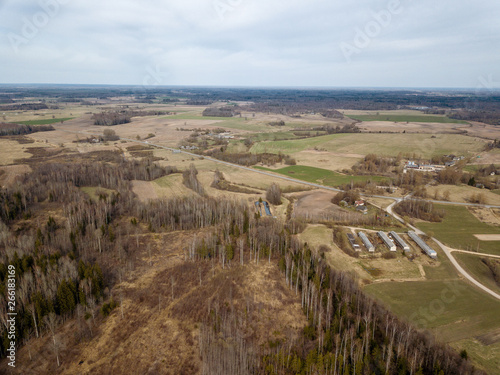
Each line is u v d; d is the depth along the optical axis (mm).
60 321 74875
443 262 103875
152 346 69750
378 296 86312
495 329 73750
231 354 66438
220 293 87250
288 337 73250
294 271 91375
